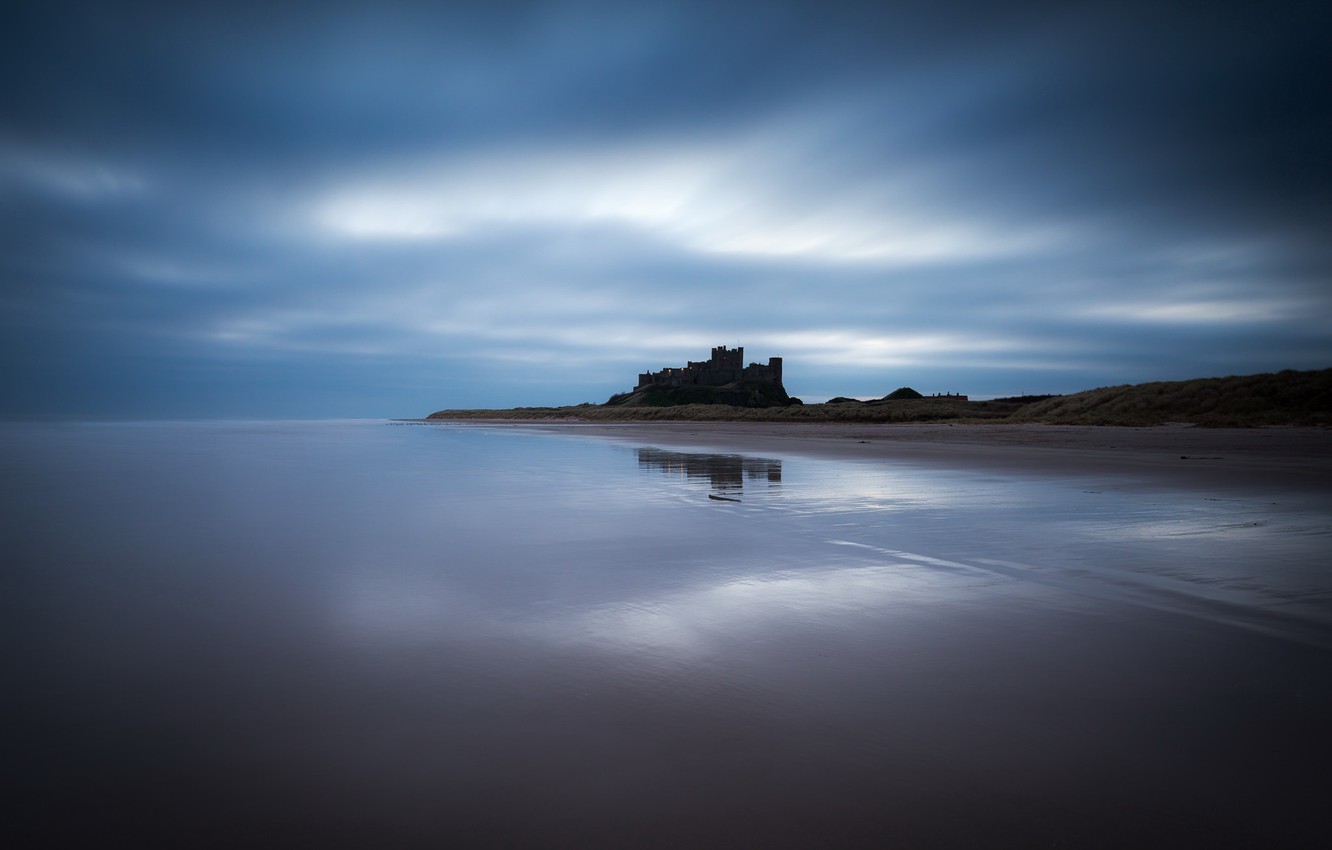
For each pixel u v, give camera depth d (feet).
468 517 31.86
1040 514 31.63
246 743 9.57
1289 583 18.78
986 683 11.69
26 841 7.32
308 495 40.98
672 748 9.39
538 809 7.97
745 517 31.37
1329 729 9.91
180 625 15.20
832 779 8.57
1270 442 85.76
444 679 11.97
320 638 14.26
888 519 30.48
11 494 41.75
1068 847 7.16
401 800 8.17
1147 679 11.85
